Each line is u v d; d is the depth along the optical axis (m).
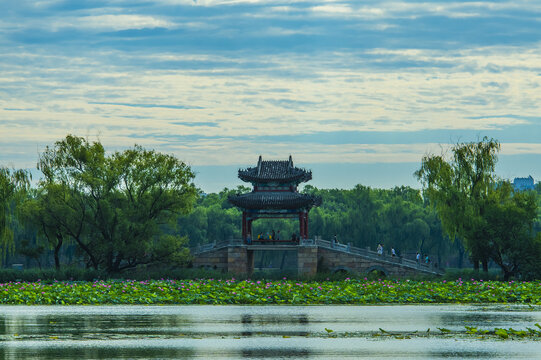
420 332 38.81
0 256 92.50
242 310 50.22
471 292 62.78
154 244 91.88
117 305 53.94
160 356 31.75
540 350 32.91
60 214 89.38
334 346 34.22
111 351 32.88
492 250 88.00
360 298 56.25
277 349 33.47
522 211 86.62
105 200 91.25
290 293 57.38
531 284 69.44
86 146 92.94
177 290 61.81
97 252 90.81
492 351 32.78
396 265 91.94
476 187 91.69
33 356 31.66
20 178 91.38
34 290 61.66
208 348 33.72
